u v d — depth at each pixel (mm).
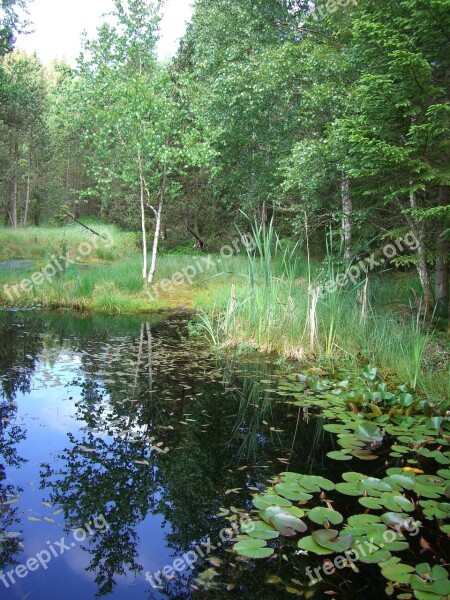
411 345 5586
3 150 26422
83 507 2572
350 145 7023
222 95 12266
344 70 8523
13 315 9000
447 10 4938
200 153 11484
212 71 13562
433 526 2385
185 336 7504
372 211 8695
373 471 3064
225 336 7074
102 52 10922
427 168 5363
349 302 7242
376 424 3805
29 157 29969
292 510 2457
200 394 4664
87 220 26875
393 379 5066
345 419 3973
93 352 6281
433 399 4324
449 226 5914
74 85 11281
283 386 4953
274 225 16547
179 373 5375
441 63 5879
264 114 12008
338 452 3242
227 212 17312
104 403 4297
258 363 5879
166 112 11172
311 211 10047
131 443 3455
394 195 5641
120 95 10742
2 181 28516
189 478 2941
